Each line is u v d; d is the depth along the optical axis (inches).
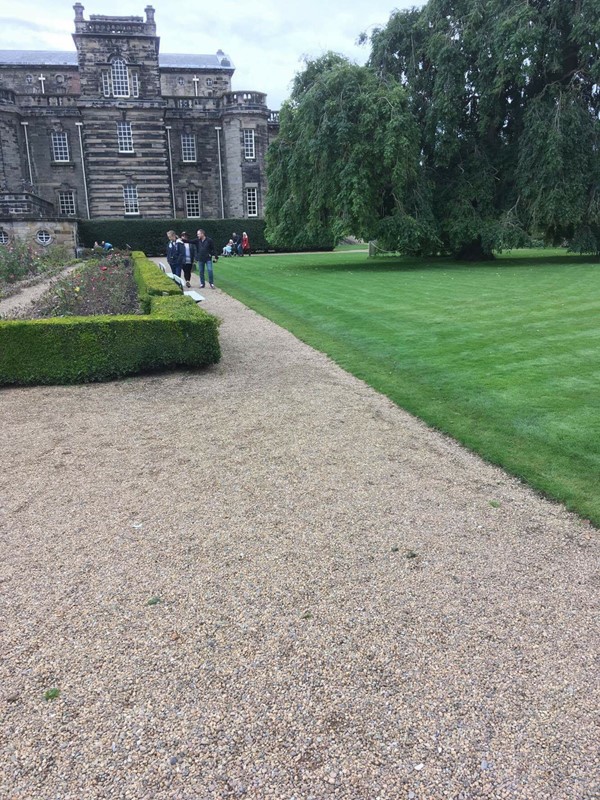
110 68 1675.7
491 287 630.5
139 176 1740.9
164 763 87.2
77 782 84.4
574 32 874.1
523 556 141.2
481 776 84.5
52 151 1745.8
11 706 97.8
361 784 83.7
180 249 679.1
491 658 107.4
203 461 201.9
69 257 1375.5
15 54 2177.7
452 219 994.7
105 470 195.6
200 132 1841.8
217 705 97.7
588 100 975.0
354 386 291.3
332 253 1568.7
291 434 227.1
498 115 971.3
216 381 308.3
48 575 135.8
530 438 209.5
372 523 157.4
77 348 306.3
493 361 313.0
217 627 116.9
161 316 323.0
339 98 890.7
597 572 134.6
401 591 127.6
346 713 95.7
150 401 275.3
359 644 111.4
